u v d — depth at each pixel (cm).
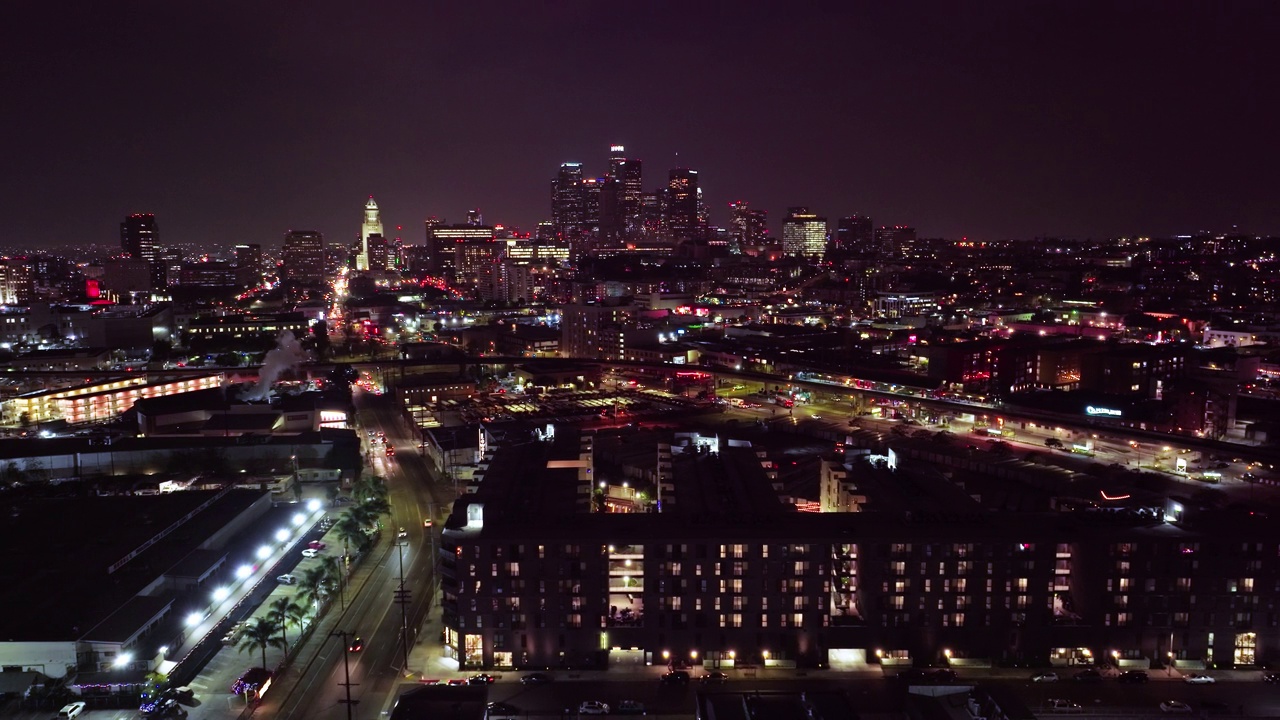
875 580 15475
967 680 14912
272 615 15150
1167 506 17325
